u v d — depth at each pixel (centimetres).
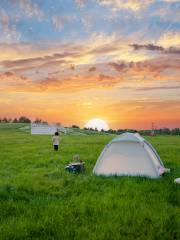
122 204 1064
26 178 1580
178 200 1141
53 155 2722
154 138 6662
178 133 10025
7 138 6169
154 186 1341
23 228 846
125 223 884
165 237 797
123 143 1609
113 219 909
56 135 3266
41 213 970
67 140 5459
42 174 1717
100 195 1219
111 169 1617
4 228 838
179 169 1864
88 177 1553
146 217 923
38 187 1352
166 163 2136
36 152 3023
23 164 2177
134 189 1294
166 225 867
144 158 1580
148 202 1103
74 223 891
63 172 1738
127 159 1599
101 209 1013
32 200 1145
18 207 1045
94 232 813
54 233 819
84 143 4528
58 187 1372
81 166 1780
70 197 1195
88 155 2666
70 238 788
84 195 1209
